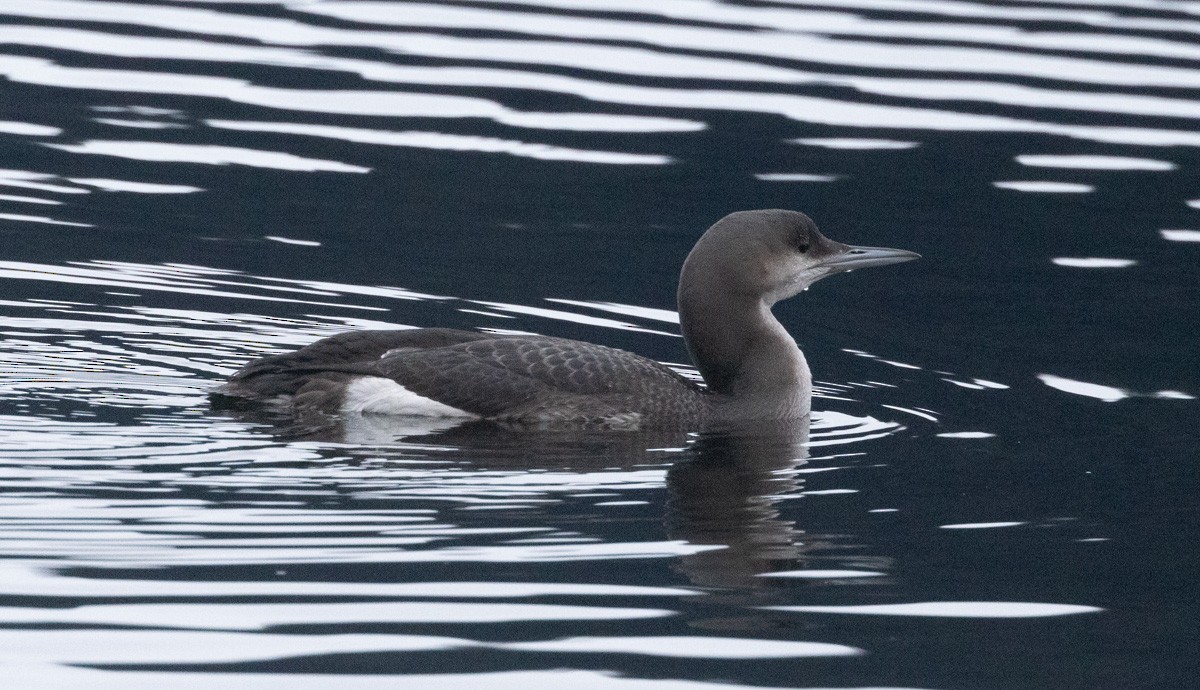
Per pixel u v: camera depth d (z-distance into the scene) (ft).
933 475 36.42
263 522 32.07
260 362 39.24
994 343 46.80
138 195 56.49
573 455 36.68
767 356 40.78
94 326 44.78
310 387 38.37
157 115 63.46
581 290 50.14
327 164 59.98
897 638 28.43
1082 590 30.42
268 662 26.84
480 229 55.01
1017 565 31.50
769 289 41.06
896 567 31.24
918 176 60.23
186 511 32.42
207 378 41.22
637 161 60.59
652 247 53.98
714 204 57.47
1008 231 56.18
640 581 30.14
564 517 33.04
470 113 64.34
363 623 28.22
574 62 69.31
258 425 37.70
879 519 33.60
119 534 31.24
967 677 27.09
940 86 67.46
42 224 53.21
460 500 33.68
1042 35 72.84
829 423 40.16
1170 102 65.92
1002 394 42.65
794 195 58.39
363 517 32.53
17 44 70.08
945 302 50.31
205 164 59.57
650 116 64.03
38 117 62.75
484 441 37.29
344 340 39.58
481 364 38.52
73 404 38.52
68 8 74.79
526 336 39.99
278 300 47.98
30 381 40.04
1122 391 42.86
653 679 26.81
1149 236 55.83
